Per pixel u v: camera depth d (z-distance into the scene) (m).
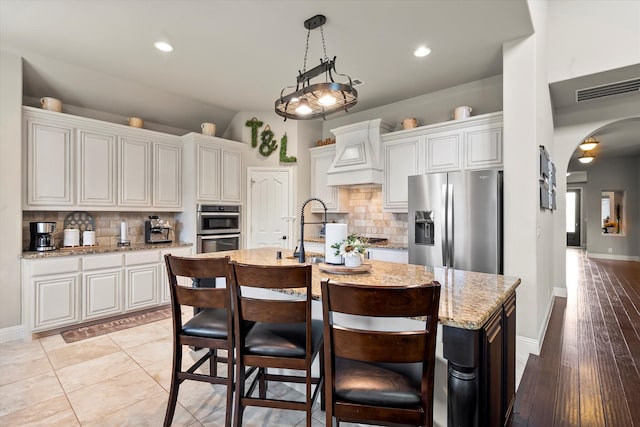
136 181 3.96
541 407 2.01
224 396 2.12
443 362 1.51
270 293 2.19
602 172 8.39
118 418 1.89
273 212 4.89
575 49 3.48
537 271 2.77
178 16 2.52
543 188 3.11
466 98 3.88
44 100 3.35
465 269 3.10
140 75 3.59
